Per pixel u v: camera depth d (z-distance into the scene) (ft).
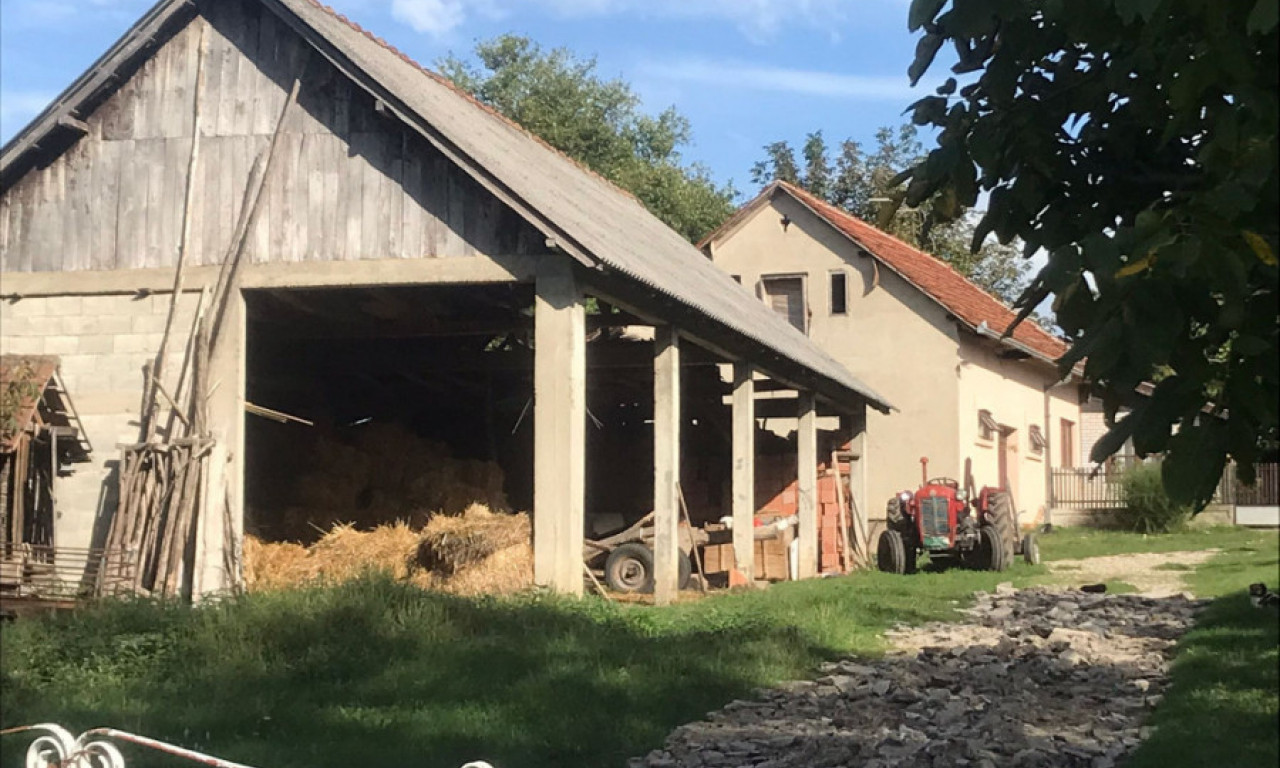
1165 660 41.57
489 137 60.80
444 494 64.64
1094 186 14.70
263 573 55.26
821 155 199.62
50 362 50.24
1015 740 29.84
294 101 51.85
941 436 99.86
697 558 62.44
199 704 31.99
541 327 48.78
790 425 102.37
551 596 46.88
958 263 170.81
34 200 53.62
